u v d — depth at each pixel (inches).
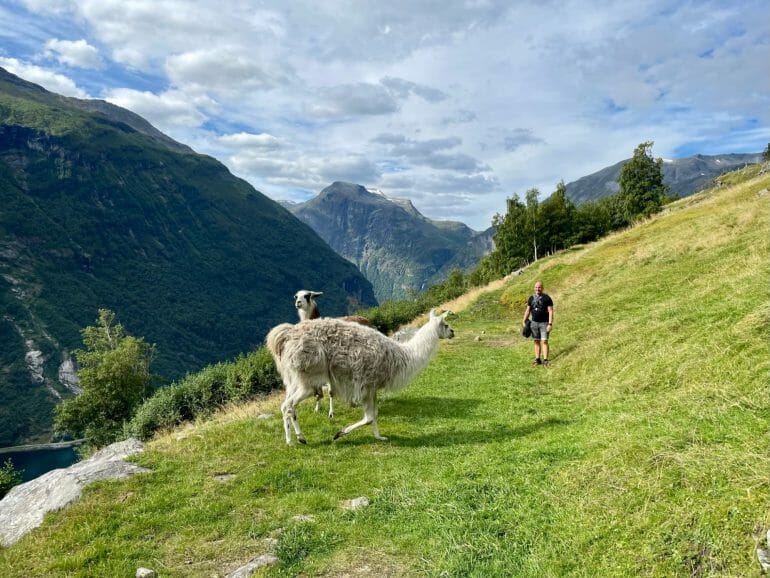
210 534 229.6
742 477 170.9
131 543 223.5
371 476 289.0
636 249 1039.6
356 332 359.3
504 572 179.9
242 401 697.6
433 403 458.6
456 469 281.9
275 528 232.8
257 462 316.2
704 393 281.0
